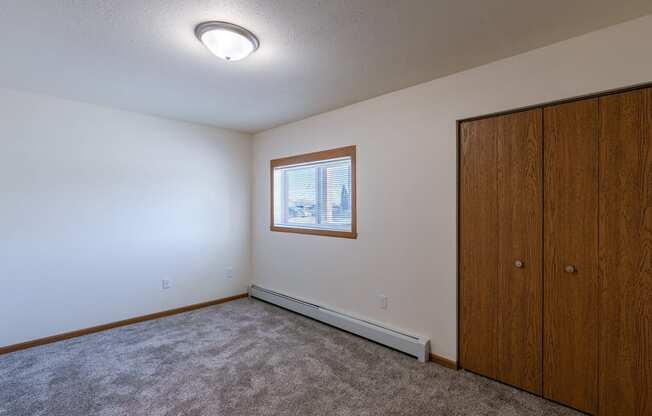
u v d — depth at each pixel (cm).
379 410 193
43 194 290
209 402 201
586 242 189
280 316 360
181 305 377
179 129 377
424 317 261
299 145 375
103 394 209
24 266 281
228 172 421
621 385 178
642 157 172
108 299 325
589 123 188
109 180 327
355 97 294
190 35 187
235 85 264
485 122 230
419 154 262
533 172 209
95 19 170
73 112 305
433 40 193
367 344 284
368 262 302
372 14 166
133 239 342
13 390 213
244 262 439
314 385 220
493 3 156
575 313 193
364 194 304
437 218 252
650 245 170
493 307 227
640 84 171
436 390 214
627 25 174
